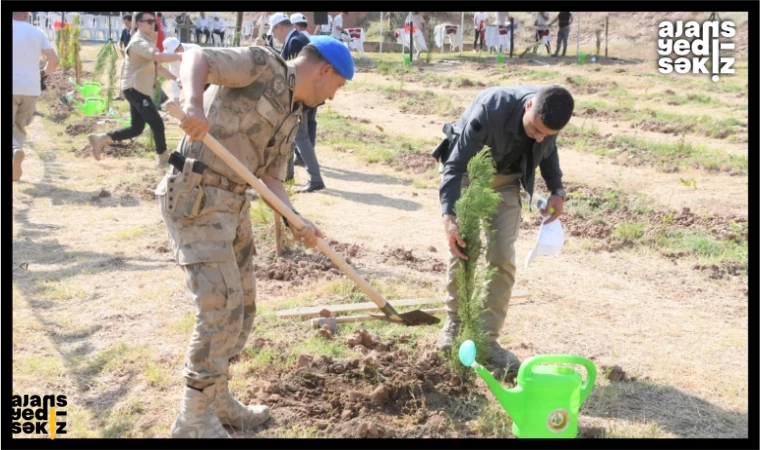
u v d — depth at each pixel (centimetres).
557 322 604
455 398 462
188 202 371
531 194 484
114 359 504
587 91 1953
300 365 490
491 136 468
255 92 375
